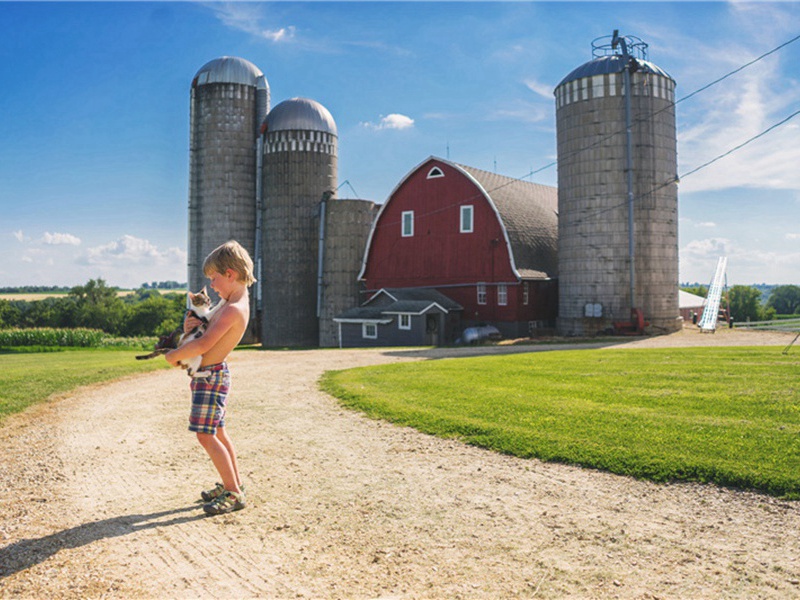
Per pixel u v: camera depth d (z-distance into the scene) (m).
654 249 32.97
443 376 13.59
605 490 5.93
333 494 6.00
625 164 32.81
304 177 46.91
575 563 4.38
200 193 48.84
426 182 39.84
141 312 108.12
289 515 5.44
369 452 7.57
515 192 41.97
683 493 5.74
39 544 4.84
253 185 49.34
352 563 4.46
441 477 6.48
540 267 37.69
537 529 5.02
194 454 7.67
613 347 23.94
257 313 49.81
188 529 5.14
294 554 4.63
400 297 37.12
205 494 5.66
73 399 12.29
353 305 44.03
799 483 5.59
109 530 5.13
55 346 37.88
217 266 5.49
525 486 6.11
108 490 6.24
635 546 4.64
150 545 4.82
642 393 10.15
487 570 4.30
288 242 46.88
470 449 7.55
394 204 41.38
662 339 28.58
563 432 7.77
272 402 11.38
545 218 42.03
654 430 7.57
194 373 5.41
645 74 32.84
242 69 48.84
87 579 4.25
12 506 5.77
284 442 8.17
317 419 9.67
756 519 5.07
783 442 6.75
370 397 11.06
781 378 11.16
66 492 6.18
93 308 106.81
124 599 3.97
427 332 34.91
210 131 48.31
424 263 39.78
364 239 44.38
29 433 9.06
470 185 37.75
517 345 27.94
